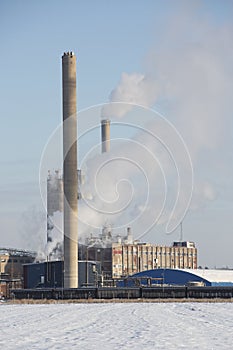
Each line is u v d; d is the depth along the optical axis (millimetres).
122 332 55656
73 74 198875
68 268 196500
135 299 147625
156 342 46812
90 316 80562
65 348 42812
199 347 43781
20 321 71688
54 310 98875
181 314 84312
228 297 152875
